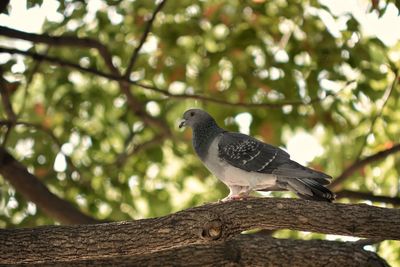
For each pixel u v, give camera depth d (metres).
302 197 8.88
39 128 12.45
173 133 14.23
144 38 11.74
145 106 14.12
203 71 13.88
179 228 7.56
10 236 7.64
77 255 7.67
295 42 13.31
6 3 11.03
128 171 14.22
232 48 13.31
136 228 7.63
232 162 9.47
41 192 11.59
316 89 13.09
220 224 7.52
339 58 12.92
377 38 12.78
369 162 12.11
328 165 14.12
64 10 12.07
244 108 13.59
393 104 13.45
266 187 9.55
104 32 14.02
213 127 10.24
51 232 7.68
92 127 14.69
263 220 7.68
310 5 13.16
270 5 13.32
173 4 13.62
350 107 13.77
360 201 13.56
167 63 14.05
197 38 13.95
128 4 13.82
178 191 14.54
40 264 8.54
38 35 11.36
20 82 13.27
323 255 8.84
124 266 8.62
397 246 12.70
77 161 14.10
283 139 14.71
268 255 8.78
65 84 14.20
